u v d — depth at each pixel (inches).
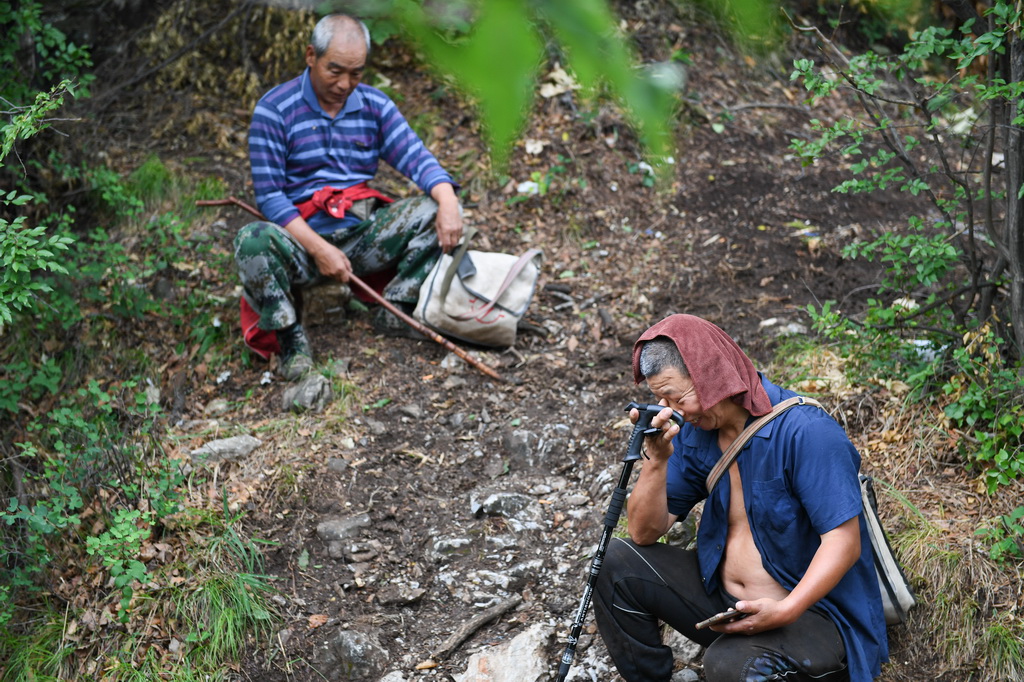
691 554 114.2
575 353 190.2
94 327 188.5
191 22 246.8
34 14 184.7
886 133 153.3
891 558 117.4
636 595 111.1
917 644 125.0
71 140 216.4
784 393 106.0
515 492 159.6
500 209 225.0
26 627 142.6
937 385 151.7
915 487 142.9
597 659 131.3
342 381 178.2
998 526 131.8
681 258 212.4
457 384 182.2
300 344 181.3
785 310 191.0
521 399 179.6
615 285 208.1
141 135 236.4
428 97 243.3
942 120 205.3
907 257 151.3
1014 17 114.2
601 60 31.4
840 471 98.3
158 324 192.9
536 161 233.1
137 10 250.8
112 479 155.0
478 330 186.1
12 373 177.9
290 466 162.1
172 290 199.3
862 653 100.9
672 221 222.5
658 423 101.2
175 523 149.9
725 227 218.8
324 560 149.9
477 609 141.6
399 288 190.2
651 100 32.1
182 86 244.4
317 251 176.1
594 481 160.6
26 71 203.0
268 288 174.9
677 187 229.1
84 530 152.2
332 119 180.4
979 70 195.5
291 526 154.1
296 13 237.3
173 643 137.2
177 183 221.9
